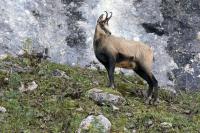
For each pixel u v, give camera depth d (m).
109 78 30.50
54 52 36.28
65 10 38.53
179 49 38.12
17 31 35.97
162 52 37.81
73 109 26.22
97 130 23.41
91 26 38.03
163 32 38.69
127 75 35.97
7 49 34.69
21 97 27.02
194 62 37.66
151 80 30.72
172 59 37.62
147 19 38.91
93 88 28.47
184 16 39.41
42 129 23.97
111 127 24.55
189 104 31.75
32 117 24.83
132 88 32.09
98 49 30.92
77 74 32.59
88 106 26.77
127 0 39.50
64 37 37.31
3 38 35.12
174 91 34.88
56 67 32.94
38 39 36.19
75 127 24.14
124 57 30.73
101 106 27.17
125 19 38.69
